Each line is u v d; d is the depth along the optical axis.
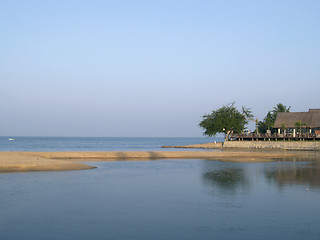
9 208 17.45
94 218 15.73
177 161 46.47
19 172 30.67
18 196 20.23
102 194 21.05
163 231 13.86
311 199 19.48
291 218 15.59
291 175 30.14
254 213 16.44
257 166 38.94
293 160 48.38
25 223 14.96
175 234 13.50
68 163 36.50
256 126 96.94
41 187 23.25
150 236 13.30
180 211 16.89
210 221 15.19
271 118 106.12
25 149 97.94
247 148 85.00
